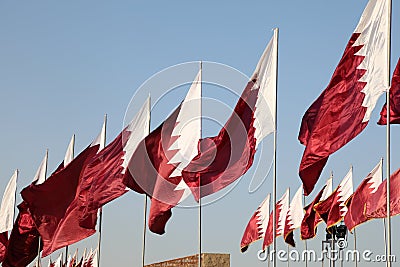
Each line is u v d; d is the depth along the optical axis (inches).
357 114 1157.7
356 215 1895.9
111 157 1861.5
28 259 2235.5
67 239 1907.0
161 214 1598.2
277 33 1305.4
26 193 1902.1
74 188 1903.3
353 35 1176.2
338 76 1186.0
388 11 1143.0
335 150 1173.7
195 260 2089.1
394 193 1712.6
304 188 1218.6
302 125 1236.5
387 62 1134.4
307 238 2463.1
